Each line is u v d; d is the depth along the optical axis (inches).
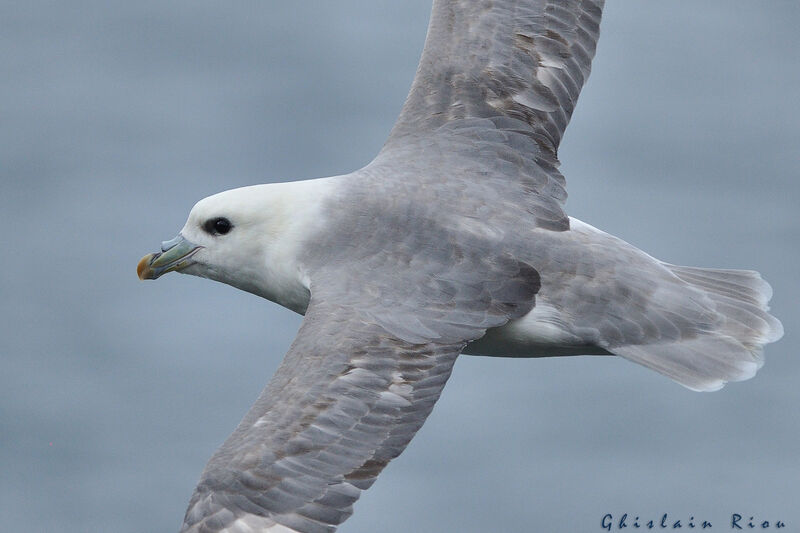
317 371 364.5
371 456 353.4
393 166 420.2
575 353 398.0
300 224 411.2
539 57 452.1
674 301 398.0
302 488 346.6
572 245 399.2
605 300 393.4
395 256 394.9
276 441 351.6
